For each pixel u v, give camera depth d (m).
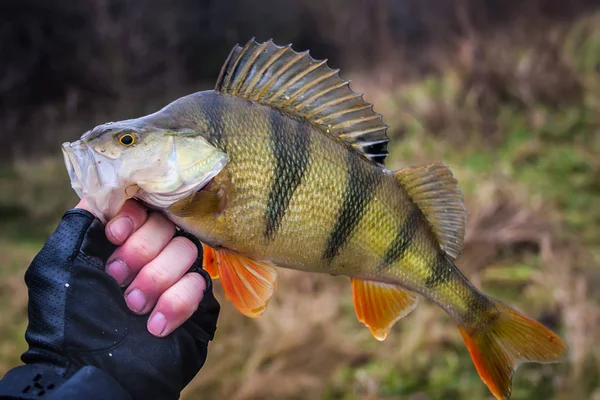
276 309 1.05
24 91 3.12
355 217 0.43
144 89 3.14
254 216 0.41
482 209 1.24
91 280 0.38
